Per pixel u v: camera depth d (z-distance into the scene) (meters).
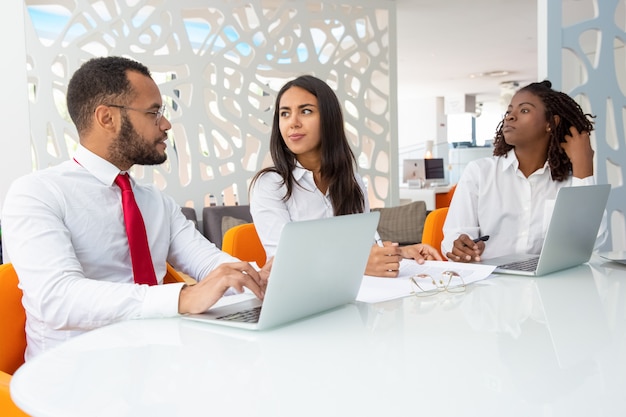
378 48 6.10
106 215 1.50
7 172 3.59
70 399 0.67
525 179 2.22
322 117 1.88
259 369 0.78
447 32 8.12
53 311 1.21
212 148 5.13
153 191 1.68
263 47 5.32
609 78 3.13
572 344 0.86
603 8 3.08
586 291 1.25
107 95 1.49
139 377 0.75
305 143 1.88
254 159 5.41
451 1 6.62
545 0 2.84
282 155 1.93
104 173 1.52
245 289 1.36
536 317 1.03
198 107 5.06
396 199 6.24
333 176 1.94
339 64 5.80
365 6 5.98
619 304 1.12
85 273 1.49
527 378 0.71
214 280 1.12
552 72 2.87
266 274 1.28
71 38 5.52
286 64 5.50
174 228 1.71
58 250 1.30
